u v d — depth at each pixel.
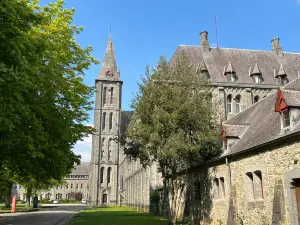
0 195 57.81
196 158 23.44
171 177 27.70
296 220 13.46
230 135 21.00
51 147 18.92
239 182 18.28
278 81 46.16
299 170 13.23
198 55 47.81
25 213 42.75
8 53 11.91
